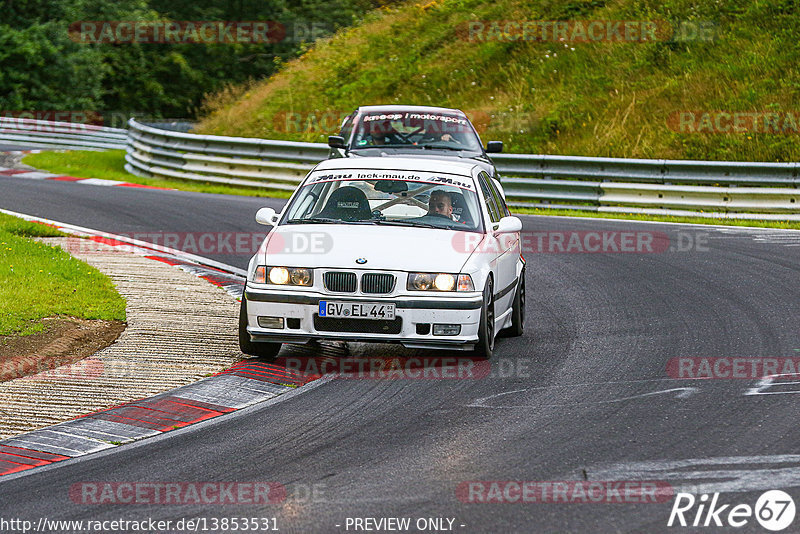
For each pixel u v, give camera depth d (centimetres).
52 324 3456
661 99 9506
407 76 11519
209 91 18262
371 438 2412
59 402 2705
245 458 2275
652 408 2647
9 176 8812
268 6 18775
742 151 8475
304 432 2469
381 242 3144
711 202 7112
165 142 9388
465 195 3450
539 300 4291
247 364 3111
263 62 18775
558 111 9744
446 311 3019
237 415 2628
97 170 9938
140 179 9150
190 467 2219
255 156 8631
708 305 4106
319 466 2211
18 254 4462
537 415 2594
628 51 10475
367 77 11756
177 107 18312
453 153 5666
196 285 4316
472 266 3086
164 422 2562
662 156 8688
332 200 3397
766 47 9881
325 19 18625
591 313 4003
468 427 2495
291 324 3042
